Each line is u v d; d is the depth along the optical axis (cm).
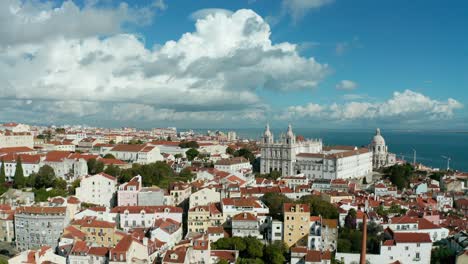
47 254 19538
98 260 19850
